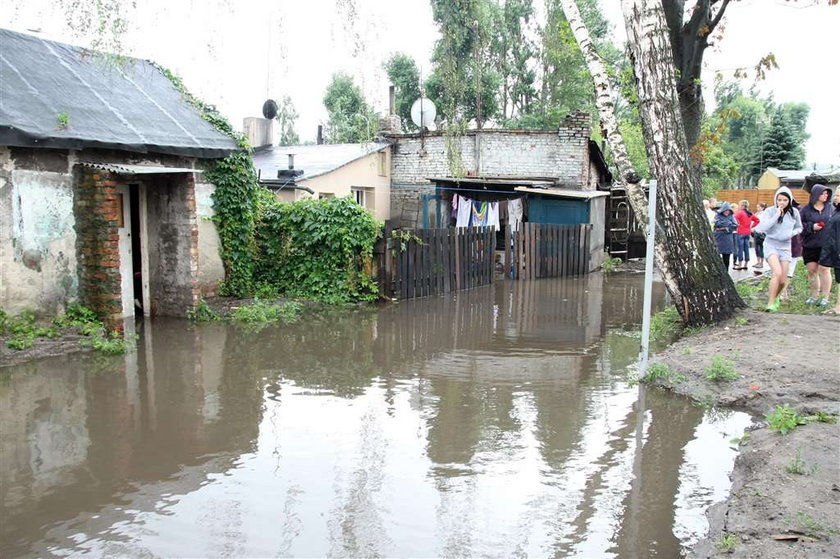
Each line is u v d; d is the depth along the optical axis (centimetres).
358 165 2064
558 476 480
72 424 589
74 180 918
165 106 1176
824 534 353
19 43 1027
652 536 396
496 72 2241
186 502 440
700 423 587
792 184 3419
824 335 759
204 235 1193
